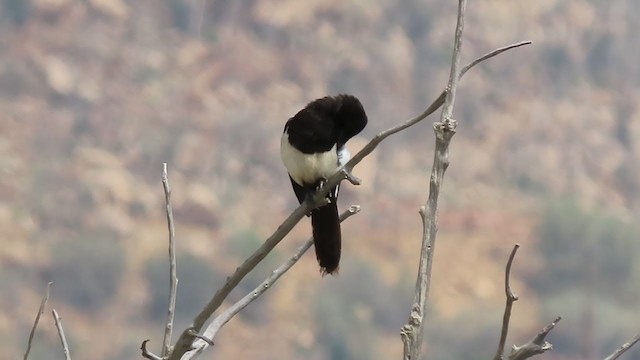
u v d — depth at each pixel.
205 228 50.72
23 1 61.81
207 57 62.69
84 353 41.03
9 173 52.50
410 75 61.44
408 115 59.47
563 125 60.16
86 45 61.38
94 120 57.28
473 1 64.56
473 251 48.41
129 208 51.50
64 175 52.97
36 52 59.97
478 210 52.06
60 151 55.09
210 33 64.06
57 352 34.94
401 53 61.81
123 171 54.00
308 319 43.56
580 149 58.81
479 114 59.69
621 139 60.56
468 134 58.69
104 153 55.19
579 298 41.50
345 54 62.00
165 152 55.56
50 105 57.97
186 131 57.38
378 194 53.16
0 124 55.81
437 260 47.53
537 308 42.66
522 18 64.56
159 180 54.03
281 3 64.25
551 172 57.00
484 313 41.59
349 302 44.19
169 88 60.28
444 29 63.06
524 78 62.62
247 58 62.62
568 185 56.09
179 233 49.47
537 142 58.75
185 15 64.31
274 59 62.69
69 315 43.44
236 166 55.78
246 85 61.28
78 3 63.12
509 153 57.56
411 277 45.50
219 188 54.00
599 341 38.34
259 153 56.75
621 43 64.94
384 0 63.56
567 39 64.56
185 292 44.19
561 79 63.22
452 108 6.21
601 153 59.06
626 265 44.53
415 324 5.93
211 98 60.06
